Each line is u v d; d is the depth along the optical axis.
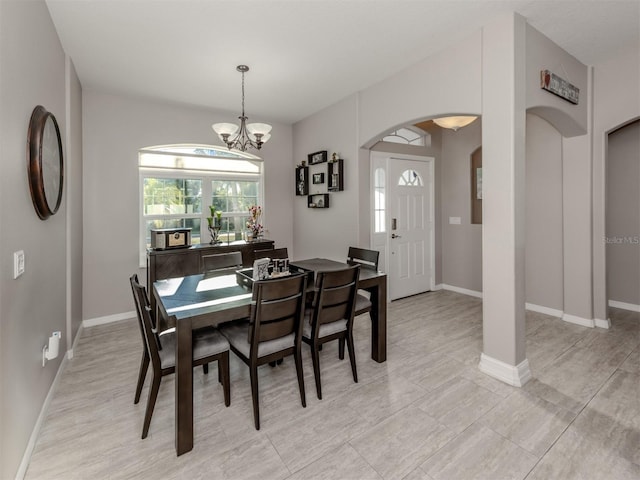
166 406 2.21
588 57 3.08
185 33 2.59
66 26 2.46
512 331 2.42
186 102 4.14
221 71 3.28
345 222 4.23
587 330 3.40
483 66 2.53
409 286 4.86
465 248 4.91
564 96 2.84
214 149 4.66
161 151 4.26
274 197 5.11
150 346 1.87
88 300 3.74
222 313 1.95
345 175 4.18
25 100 1.76
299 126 5.04
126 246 3.98
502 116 2.41
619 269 4.05
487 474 1.62
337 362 2.80
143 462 1.72
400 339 3.26
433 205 5.08
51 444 1.85
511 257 2.40
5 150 1.46
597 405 2.15
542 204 3.92
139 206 4.07
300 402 2.23
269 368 2.71
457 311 4.12
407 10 2.32
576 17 2.42
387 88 3.47
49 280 2.25
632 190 3.90
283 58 3.02
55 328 2.43
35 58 1.96
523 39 2.42
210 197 4.64
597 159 3.38
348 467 1.68
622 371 2.58
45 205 1.95
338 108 4.20
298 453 1.77
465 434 1.90
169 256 3.76
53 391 2.31
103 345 3.20
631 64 3.03
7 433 1.46
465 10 2.33
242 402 2.24
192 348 1.90
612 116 3.19
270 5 2.26
